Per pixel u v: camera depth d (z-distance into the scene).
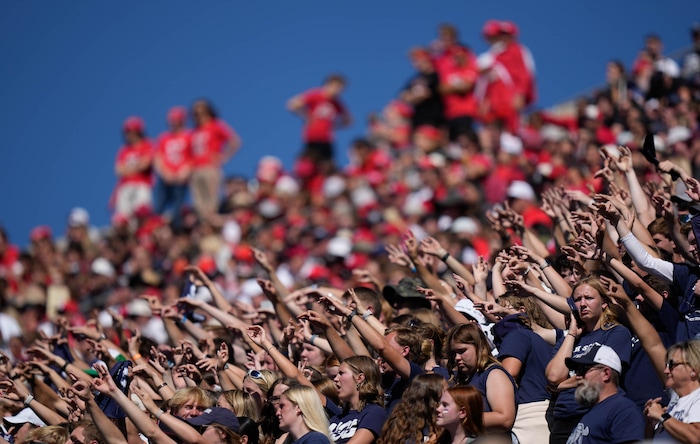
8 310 66.06
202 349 35.75
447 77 75.12
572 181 51.91
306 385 27.69
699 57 64.94
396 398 29.45
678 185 42.66
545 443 27.38
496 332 29.00
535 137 67.00
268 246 71.69
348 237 70.12
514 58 74.81
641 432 24.03
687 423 23.14
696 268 26.84
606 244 27.94
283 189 80.69
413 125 77.31
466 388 25.34
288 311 37.00
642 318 25.44
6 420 35.53
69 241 81.38
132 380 33.78
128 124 86.56
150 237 78.75
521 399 27.88
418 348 29.45
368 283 45.41
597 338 26.31
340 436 28.14
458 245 45.19
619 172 35.91
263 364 34.09
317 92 85.94
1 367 36.94
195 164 83.94
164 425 30.17
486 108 74.69
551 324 30.31
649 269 26.81
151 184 86.00
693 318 26.55
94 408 28.47
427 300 35.03
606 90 66.56
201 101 84.88
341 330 33.31
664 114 59.03
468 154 64.44
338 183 80.12
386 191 74.44
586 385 24.73
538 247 36.22
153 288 67.25
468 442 25.03
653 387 26.45
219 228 75.31
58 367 39.59
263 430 29.08
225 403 29.92
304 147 84.81
